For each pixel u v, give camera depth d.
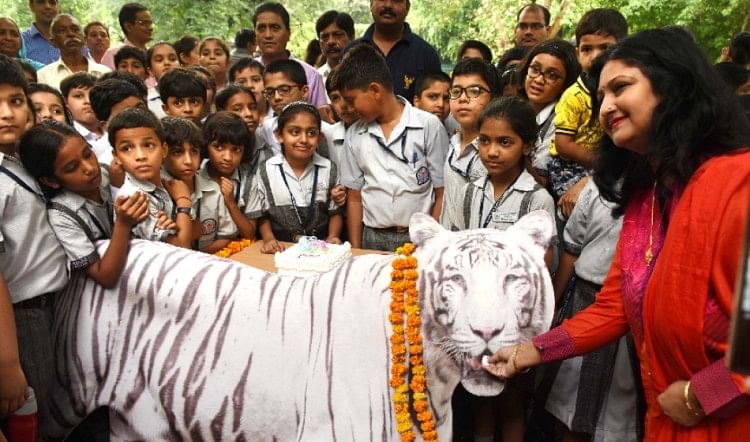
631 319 1.56
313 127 3.11
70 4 9.82
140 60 5.16
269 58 4.91
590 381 2.28
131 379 1.93
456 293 1.66
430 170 3.20
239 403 1.83
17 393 1.78
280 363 1.81
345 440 1.74
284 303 1.86
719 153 1.34
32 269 1.90
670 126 1.36
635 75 1.39
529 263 1.69
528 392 2.59
